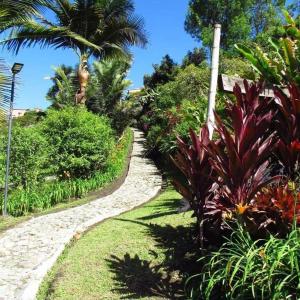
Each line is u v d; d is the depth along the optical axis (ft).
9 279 17.38
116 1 58.65
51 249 21.17
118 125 83.20
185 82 62.75
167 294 14.66
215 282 12.80
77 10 57.62
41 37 51.90
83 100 60.85
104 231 22.58
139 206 32.60
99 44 61.62
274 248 11.60
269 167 15.38
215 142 15.33
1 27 38.45
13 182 34.37
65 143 42.29
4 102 30.35
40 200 32.35
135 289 15.25
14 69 29.68
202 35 123.34
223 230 15.17
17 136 34.65
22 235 24.06
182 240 18.98
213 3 134.00
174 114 53.21
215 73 20.24
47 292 15.80
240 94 15.37
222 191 14.29
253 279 11.66
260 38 85.51
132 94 128.16
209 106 20.21
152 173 53.42
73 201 36.27
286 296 10.98
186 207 18.04
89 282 16.06
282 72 17.84
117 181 46.60
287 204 12.59
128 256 18.19
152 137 68.54
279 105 15.94
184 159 15.57
